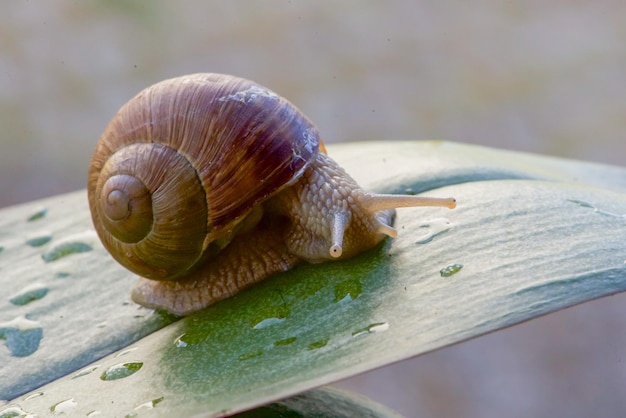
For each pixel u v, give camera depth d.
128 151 0.26
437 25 0.64
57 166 0.53
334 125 0.55
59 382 0.25
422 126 0.55
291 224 0.27
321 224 0.26
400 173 0.28
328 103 0.56
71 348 0.26
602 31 0.63
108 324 0.27
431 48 0.62
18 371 0.26
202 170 0.26
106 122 0.55
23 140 0.54
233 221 0.26
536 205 0.26
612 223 0.25
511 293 0.24
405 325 0.24
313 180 0.27
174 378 0.24
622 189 0.29
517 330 0.47
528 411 0.42
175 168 0.26
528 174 0.28
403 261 0.25
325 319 0.25
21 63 0.59
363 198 0.26
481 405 0.42
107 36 0.62
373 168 0.28
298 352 0.24
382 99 0.56
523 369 0.44
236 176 0.26
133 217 0.26
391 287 0.25
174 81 0.27
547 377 0.43
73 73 0.58
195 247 0.26
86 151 0.53
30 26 0.62
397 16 0.65
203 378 0.24
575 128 0.55
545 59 0.62
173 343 0.25
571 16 0.66
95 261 0.28
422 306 0.24
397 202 0.26
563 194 0.26
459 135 0.54
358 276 0.25
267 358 0.24
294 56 0.60
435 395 0.43
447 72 0.60
